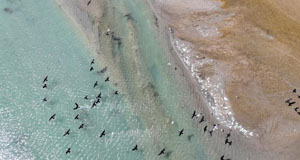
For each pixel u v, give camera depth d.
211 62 44.19
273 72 43.00
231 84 41.78
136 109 39.22
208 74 42.88
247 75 42.66
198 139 36.97
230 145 36.53
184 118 38.69
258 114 39.03
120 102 39.78
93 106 39.19
